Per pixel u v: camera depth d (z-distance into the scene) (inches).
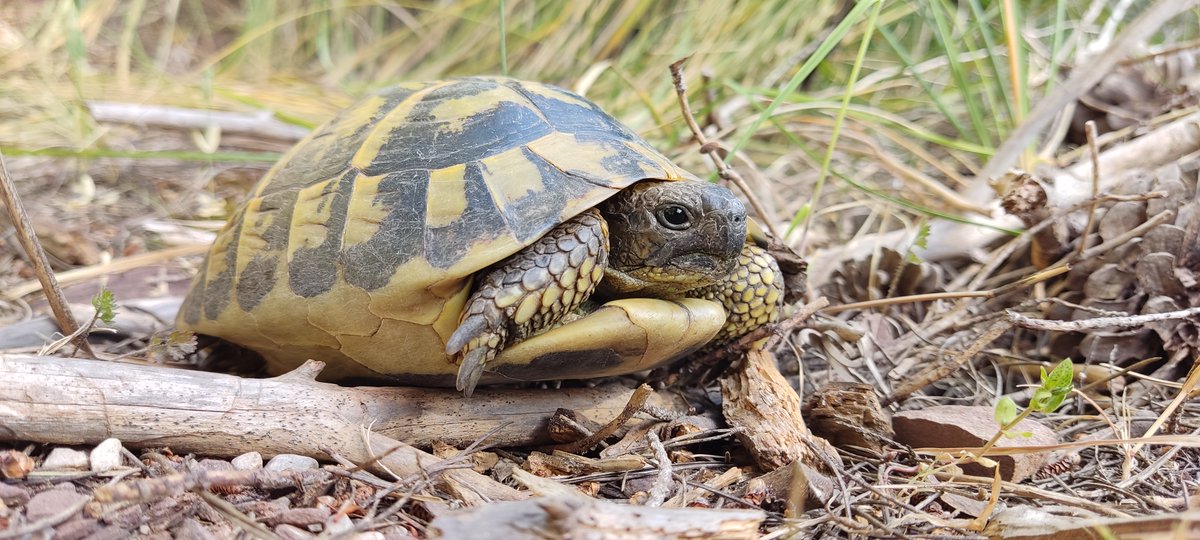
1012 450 19.8
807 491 19.4
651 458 20.1
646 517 17.7
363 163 20.4
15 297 24.7
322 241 20.2
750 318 21.3
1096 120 27.6
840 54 35.4
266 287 20.5
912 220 26.6
